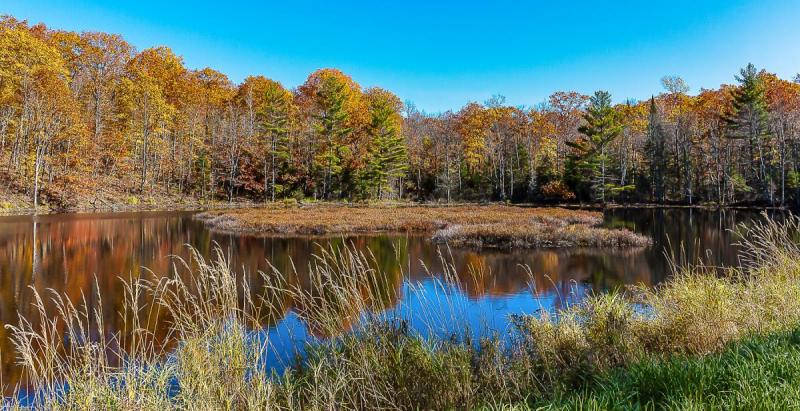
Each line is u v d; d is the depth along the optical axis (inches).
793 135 1569.9
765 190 1555.1
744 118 1664.6
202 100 2159.2
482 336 201.0
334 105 2092.8
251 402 127.8
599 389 125.6
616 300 264.4
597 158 1876.2
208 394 127.4
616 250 624.4
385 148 2101.4
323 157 2059.5
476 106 2502.5
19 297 369.1
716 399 100.0
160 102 1872.5
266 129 2113.7
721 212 1385.3
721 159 1770.4
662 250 614.5
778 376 106.4
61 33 1670.8
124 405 127.9
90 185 1508.4
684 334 171.2
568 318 224.5
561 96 2384.4
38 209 1279.5
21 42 1320.1
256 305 326.3
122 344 247.1
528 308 313.6
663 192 1877.5
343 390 142.2
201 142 2053.4
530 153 2229.3
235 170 2047.2
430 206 1846.7
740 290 230.8
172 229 940.0
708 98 2081.7
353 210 1489.9
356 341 164.1
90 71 1731.1
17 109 1339.8
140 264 528.4
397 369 146.9
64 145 1466.5
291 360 195.8
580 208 1745.8
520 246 665.6
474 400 136.5
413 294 352.2
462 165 2356.1
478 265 514.6
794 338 137.3
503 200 2114.9
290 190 2095.2
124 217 1208.2
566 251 620.1
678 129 1914.4
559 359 163.3
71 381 133.9
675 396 105.3
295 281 430.9
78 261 545.3
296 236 847.1
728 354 128.8
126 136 1775.3
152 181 1845.5
